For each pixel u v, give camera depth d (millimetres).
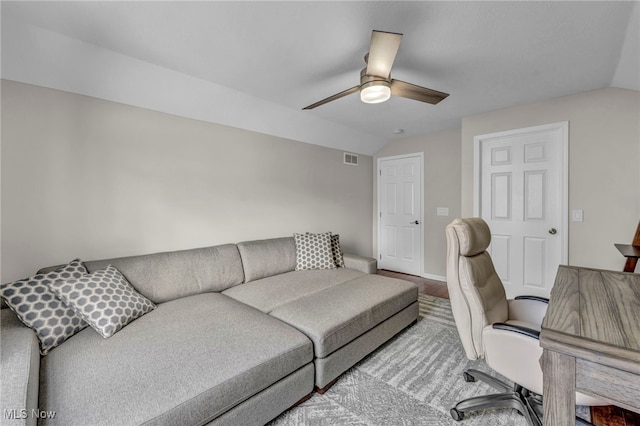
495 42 1815
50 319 1429
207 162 2799
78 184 2094
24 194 1896
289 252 3014
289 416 1489
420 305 3098
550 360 830
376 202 4875
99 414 990
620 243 2498
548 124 2809
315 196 3918
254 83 2441
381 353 2105
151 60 2057
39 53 1782
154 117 2457
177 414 1061
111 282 1741
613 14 1530
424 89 1965
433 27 1658
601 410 1441
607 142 2541
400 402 1585
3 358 1032
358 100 2840
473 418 1461
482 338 1327
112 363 1271
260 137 3250
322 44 1852
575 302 1108
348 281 2621
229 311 1900
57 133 2008
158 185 2486
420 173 4289
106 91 2156
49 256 1984
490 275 1591
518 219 3062
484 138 3211
